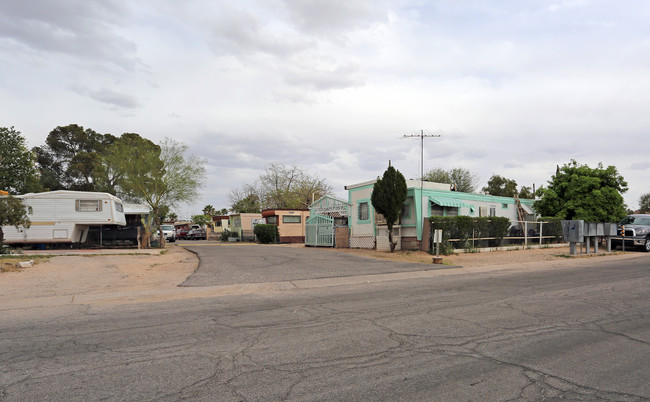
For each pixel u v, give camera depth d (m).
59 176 52.88
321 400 3.77
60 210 20.80
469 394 3.91
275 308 8.07
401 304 8.40
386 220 21.05
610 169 25.94
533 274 13.59
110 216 21.58
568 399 3.82
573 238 19.94
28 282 11.07
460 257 18.92
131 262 15.65
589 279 12.06
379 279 12.70
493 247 21.88
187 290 10.52
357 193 25.67
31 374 4.45
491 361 4.86
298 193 51.94
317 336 5.95
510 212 27.14
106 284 11.24
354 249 24.02
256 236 37.72
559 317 7.13
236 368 4.61
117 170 26.53
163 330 6.34
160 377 4.34
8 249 17.20
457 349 5.32
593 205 25.33
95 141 55.09
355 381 4.23
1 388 4.06
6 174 36.19
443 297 9.23
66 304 8.70
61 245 21.70
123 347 5.44
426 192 22.20
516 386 4.11
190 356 5.05
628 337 5.89
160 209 27.56
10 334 6.14
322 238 27.17
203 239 51.47
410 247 22.09
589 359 4.94
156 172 25.81
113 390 4.00
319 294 9.93
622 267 15.30
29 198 20.47
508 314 7.38
